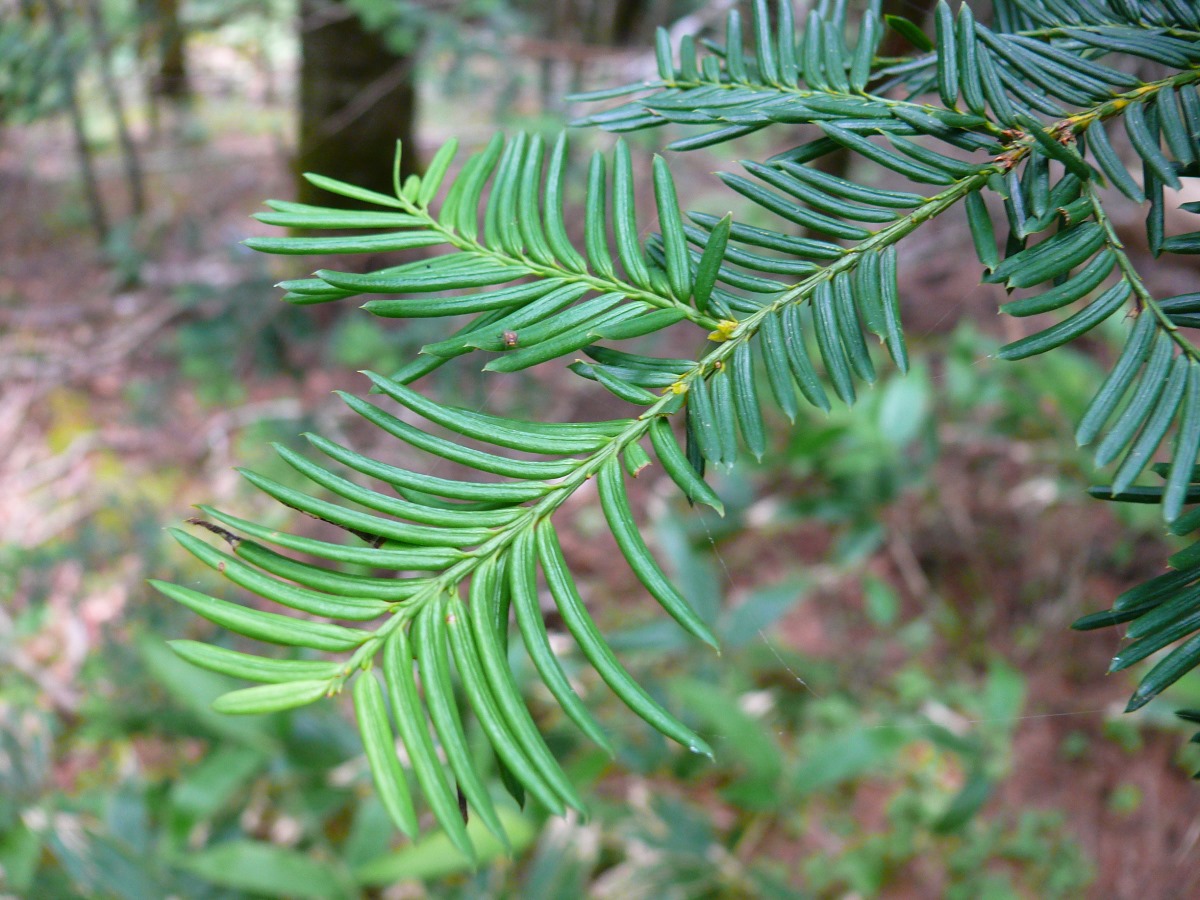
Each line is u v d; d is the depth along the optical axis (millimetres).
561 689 100
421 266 120
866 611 650
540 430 110
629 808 504
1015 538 645
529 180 127
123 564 676
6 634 608
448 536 106
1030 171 112
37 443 782
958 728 564
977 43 117
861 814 540
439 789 96
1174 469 92
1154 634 95
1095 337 648
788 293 115
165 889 441
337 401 737
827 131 116
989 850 513
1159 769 512
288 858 423
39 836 445
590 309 117
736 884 477
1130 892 471
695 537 651
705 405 111
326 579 103
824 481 690
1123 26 124
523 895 455
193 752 584
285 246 116
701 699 486
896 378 629
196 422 781
